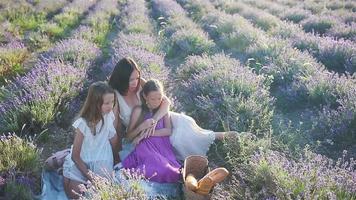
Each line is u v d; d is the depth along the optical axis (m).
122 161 4.98
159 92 5.04
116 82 5.19
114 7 18.06
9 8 15.33
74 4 18.27
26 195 4.38
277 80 7.84
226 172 4.32
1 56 9.17
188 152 5.31
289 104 6.96
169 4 17.95
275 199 3.94
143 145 4.96
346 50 8.91
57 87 6.71
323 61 9.06
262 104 6.42
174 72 9.28
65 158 4.98
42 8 16.86
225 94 6.44
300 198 3.70
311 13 15.88
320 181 3.86
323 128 5.66
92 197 3.96
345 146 5.42
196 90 7.09
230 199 4.18
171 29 12.55
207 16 14.66
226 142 5.30
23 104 6.15
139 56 8.57
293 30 11.74
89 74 8.67
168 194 4.53
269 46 9.53
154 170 4.60
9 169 4.54
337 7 17.22
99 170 4.81
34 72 7.35
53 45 11.47
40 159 5.12
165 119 5.23
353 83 6.84
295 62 8.18
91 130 4.76
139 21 13.56
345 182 3.87
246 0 19.50
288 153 5.08
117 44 10.70
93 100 4.64
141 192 4.06
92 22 14.27
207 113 6.34
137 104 5.39
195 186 4.21
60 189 4.83
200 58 8.70
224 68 7.71
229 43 10.90
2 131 5.89
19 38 11.74
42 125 6.06
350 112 5.58
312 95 6.75
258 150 5.00
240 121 5.79
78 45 9.67
